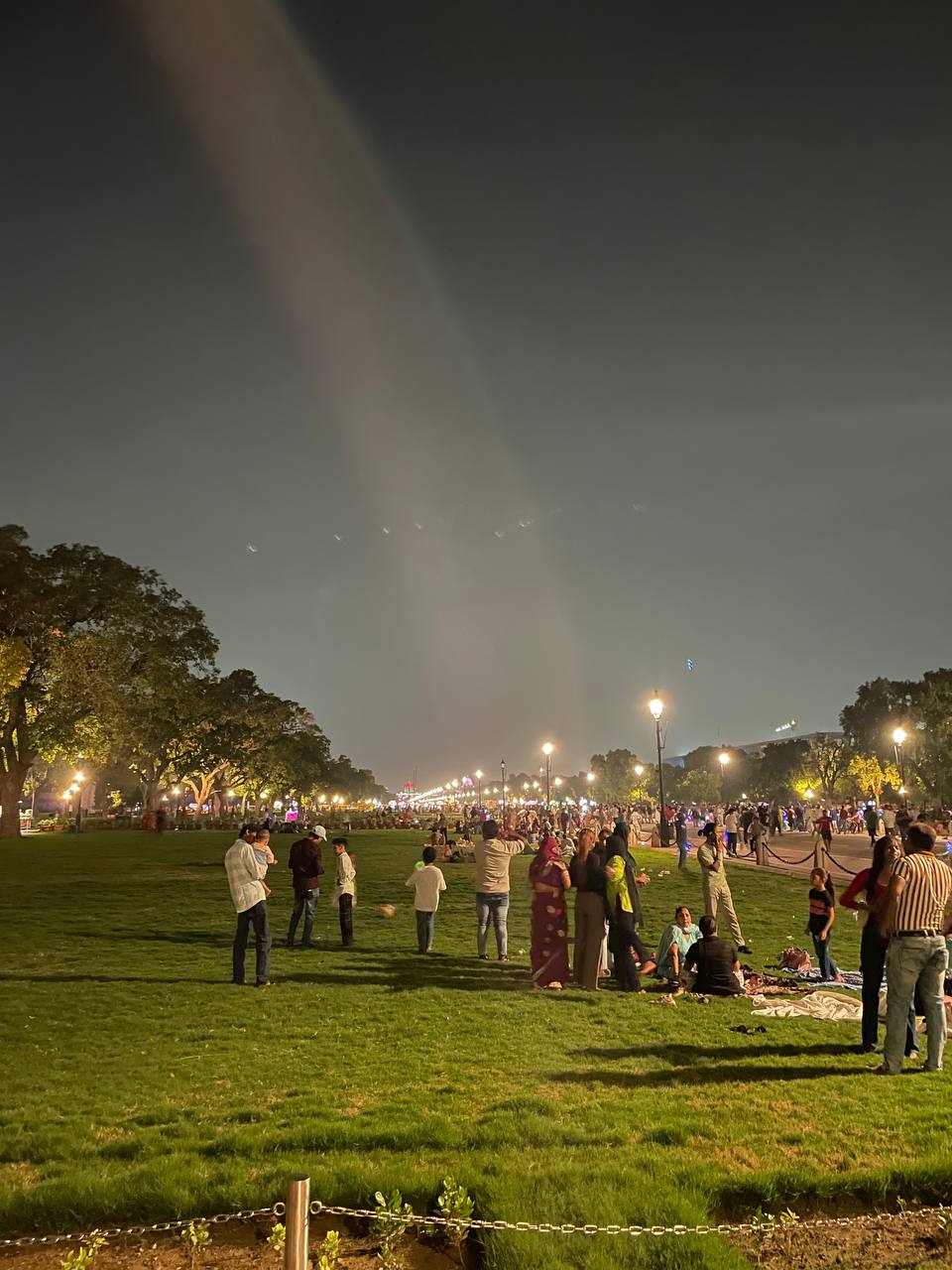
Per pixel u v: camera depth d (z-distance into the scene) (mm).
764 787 161500
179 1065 9141
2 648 54281
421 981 13703
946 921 11461
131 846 50031
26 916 21406
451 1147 6590
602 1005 12086
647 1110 7492
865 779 109812
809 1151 6559
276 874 33812
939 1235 5508
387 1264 5055
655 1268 5008
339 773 186625
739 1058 9359
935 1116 7359
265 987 13188
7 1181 6129
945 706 77000
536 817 57688
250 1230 5523
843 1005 11961
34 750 61000
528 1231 5215
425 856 16766
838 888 27531
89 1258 4828
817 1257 5297
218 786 103000
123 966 14938
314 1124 7047
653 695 47781
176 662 67688
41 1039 10219
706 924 13250
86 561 62656
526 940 18375
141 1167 6191
